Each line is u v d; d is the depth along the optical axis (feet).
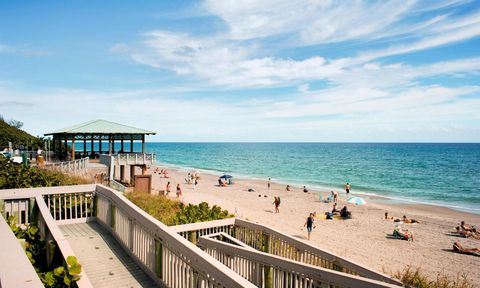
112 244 24.17
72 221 28.94
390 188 177.37
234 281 10.94
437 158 426.51
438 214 109.29
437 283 31.96
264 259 21.20
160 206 51.11
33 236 19.19
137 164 96.84
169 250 16.70
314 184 186.70
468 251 62.44
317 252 24.71
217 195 125.49
